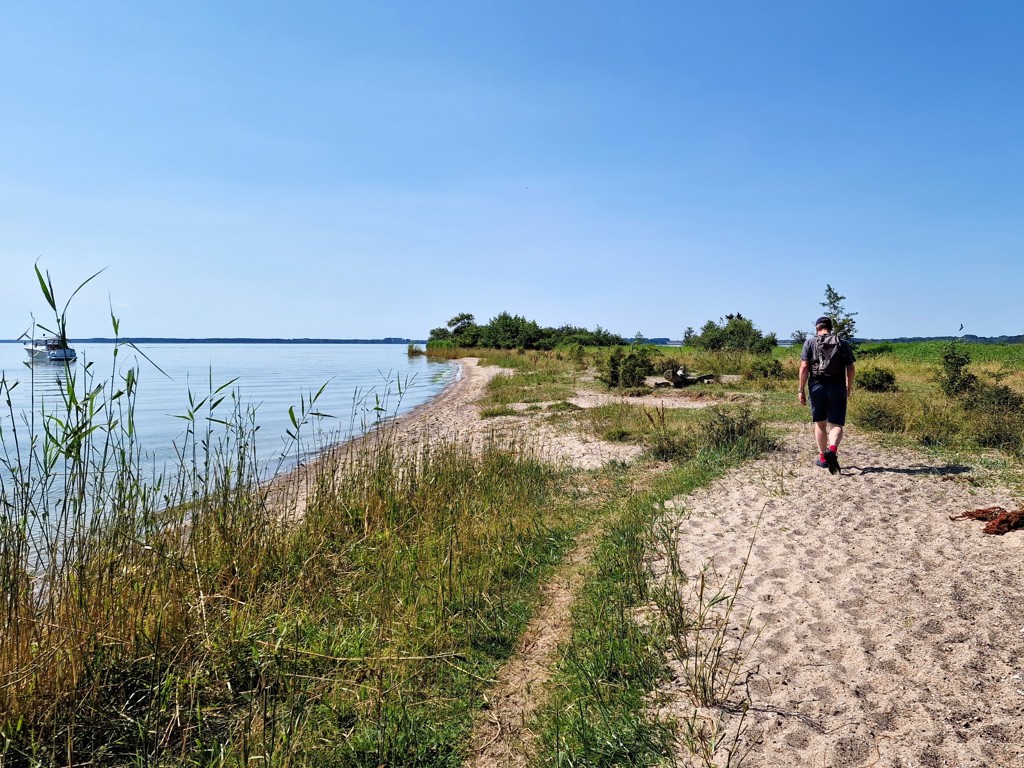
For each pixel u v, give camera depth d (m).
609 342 51.41
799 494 6.84
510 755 3.00
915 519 5.75
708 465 8.51
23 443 9.81
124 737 3.07
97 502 3.99
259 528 5.20
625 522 6.11
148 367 52.28
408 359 72.88
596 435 11.78
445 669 3.74
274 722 2.91
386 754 2.97
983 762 2.56
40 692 3.13
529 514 6.70
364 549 5.63
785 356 30.33
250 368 50.88
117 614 3.65
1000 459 7.88
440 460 7.89
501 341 63.06
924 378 20.36
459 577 4.85
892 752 2.67
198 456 11.01
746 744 2.80
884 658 3.41
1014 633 3.55
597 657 3.65
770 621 3.96
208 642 3.60
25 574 3.46
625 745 2.86
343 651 3.85
